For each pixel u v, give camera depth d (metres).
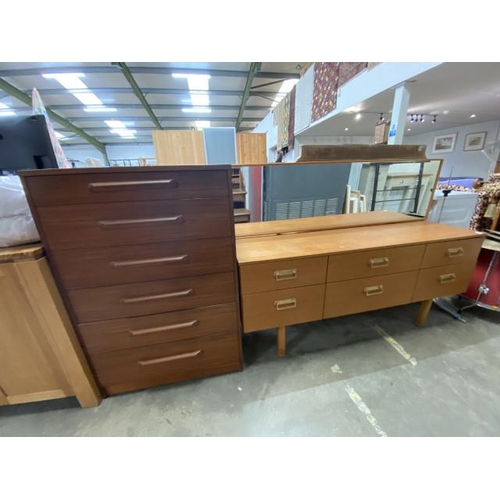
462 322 1.60
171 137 2.56
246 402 1.12
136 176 0.82
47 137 1.05
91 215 0.84
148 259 0.94
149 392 1.18
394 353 1.37
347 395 1.14
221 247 1.00
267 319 1.18
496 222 1.98
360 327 1.60
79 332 1.00
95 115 6.72
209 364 1.21
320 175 1.63
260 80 5.07
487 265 1.51
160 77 4.65
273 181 1.61
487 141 5.97
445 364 1.28
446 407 1.06
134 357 1.10
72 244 0.86
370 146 1.37
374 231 1.47
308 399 1.12
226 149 2.54
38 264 0.84
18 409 1.12
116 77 4.57
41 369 1.01
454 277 1.39
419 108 4.43
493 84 2.99
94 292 0.95
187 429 1.01
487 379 1.19
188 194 0.89
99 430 1.02
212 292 1.07
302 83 5.06
